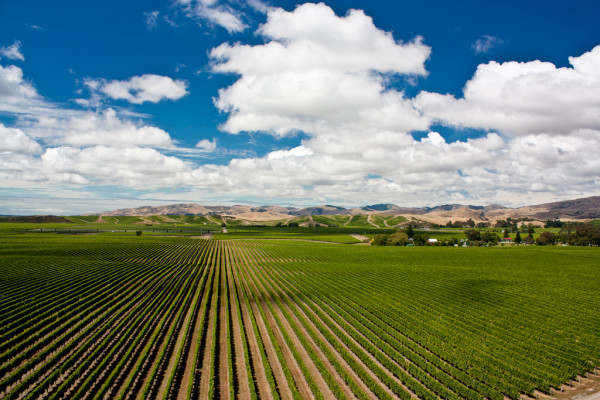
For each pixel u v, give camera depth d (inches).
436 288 2593.5
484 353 1355.8
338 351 1402.6
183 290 2448.3
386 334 1549.0
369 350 1396.4
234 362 1310.3
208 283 2741.1
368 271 3435.0
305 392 1099.9
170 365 1273.4
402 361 1293.1
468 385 1149.1
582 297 2316.7
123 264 3494.1
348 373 1152.2
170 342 1489.9
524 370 1240.8
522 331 1638.8
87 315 1838.1
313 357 1272.1
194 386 1133.1
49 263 3324.3
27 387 1082.7
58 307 1889.8
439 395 1100.5
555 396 1095.0
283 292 2469.2
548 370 1231.5
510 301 2201.0
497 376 1186.6
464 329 1654.8
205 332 1619.1
